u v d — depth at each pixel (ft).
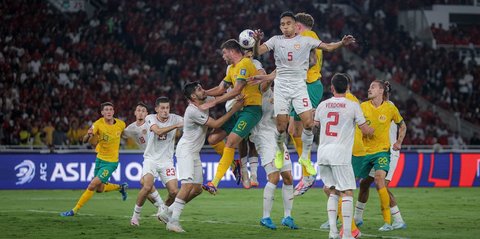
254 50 52.60
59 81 133.59
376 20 170.71
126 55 142.82
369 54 162.50
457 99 155.84
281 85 52.70
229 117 54.08
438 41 170.91
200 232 54.03
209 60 147.33
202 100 55.42
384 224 56.80
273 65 147.33
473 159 112.78
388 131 55.72
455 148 132.98
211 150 108.78
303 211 72.79
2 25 140.46
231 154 54.24
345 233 46.83
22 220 62.39
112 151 70.03
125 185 75.56
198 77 142.41
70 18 154.20
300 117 52.65
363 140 55.98
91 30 146.41
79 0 159.12
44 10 148.56
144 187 58.59
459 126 146.92
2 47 136.05
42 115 122.72
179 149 55.11
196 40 151.23
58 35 142.51
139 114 69.15
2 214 67.97
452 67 161.79
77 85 131.95
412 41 166.20
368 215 68.64
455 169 111.96
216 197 90.94
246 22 159.94
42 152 103.55
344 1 179.42
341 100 47.01
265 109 55.72
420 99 152.76
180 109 133.59
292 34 52.34
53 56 137.18
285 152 56.80
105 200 86.53
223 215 68.49
